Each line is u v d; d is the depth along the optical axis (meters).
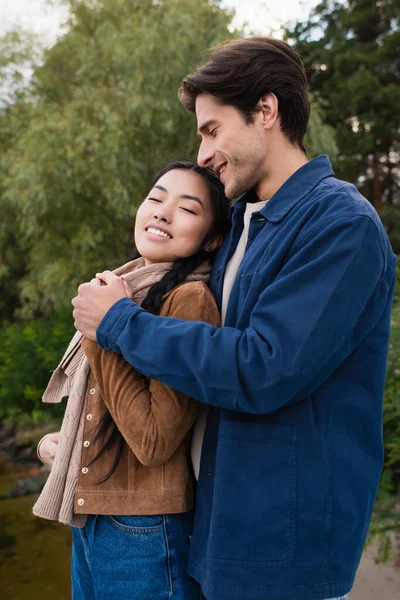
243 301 1.10
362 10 10.37
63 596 3.04
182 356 0.99
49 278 6.60
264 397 0.96
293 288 0.97
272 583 0.99
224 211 1.32
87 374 1.23
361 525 1.07
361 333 1.05
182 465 1.17
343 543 1.03
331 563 1.01
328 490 1.02
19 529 3.94
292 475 1.01
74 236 6.62
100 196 6.27
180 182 1.26
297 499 1.00
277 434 1.03
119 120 5.69
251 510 1.01
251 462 1.03
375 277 1.00
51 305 7.73
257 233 1.16
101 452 1.16
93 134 5.72
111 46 6.06
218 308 1.23
